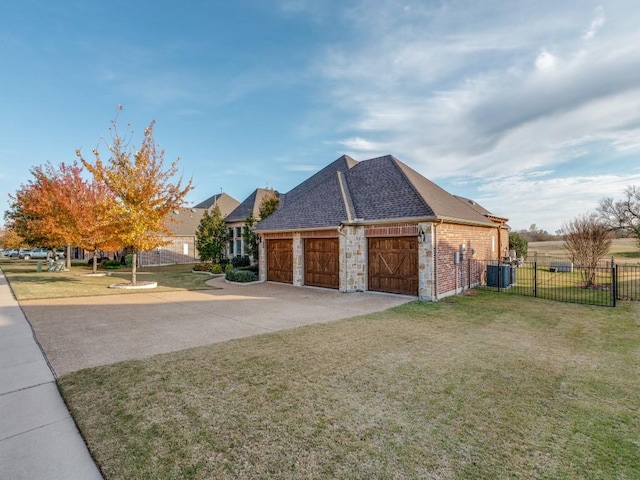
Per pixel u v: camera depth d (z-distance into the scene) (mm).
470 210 16672
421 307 10352
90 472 2824
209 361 5562
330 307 10508
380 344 6559
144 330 7688
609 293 12875
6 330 7668
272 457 3008
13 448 3170
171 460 2963
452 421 3670
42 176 22000
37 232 23422
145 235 15391
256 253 22094
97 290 14586
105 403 4059
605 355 5973
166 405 4008
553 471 2850
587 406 4062
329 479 2713
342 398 4215
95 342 6711
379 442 3252
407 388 4520
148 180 14859
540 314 9375
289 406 3996
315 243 15250
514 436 3391
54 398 4246
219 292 14039
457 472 2816
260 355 5883
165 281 18391
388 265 12961
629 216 27656
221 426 3537
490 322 8453
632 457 3061
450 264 12680
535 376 4980
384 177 15031
